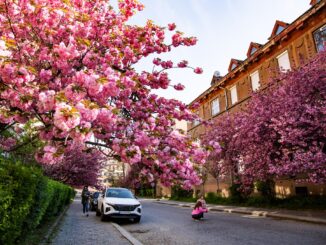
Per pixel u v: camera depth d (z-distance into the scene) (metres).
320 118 11.62
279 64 19.78
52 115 3.87
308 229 9.24
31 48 5.05
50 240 7.70
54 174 20.98
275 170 11.96
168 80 6.52
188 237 8.84
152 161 4.61
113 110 4.09
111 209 12.77
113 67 6.26
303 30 17.62
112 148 4.38
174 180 4.92
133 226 11.71
